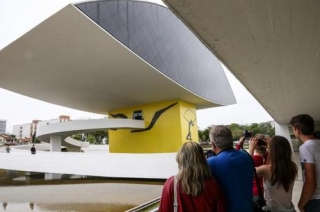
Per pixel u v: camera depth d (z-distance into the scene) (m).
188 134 23.20
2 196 11.32
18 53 12.25
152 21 17.69
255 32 3.77
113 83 17.34
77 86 17.73
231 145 2.02
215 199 1.67
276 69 5.67
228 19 3.38
